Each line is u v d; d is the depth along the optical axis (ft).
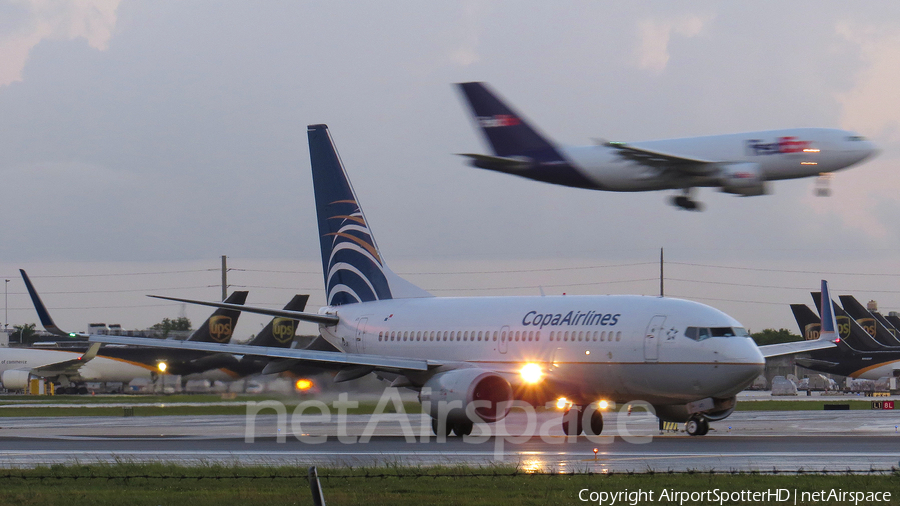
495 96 459.32
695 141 428.56
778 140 414.62
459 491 264.31
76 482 294.05
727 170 393.70
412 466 322.14
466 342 558.15
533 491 263.49
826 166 409.69
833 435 485.15
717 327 468.75
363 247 651.25
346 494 260.01
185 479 293.23
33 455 392.68
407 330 596.29
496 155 455.22
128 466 326.24
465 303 582.35
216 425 604.49
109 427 588.50
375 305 633.61
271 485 281.95
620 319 493.36
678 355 467.93
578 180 421.18
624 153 400.06
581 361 499.10
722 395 468.34
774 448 400.88
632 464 333.42
